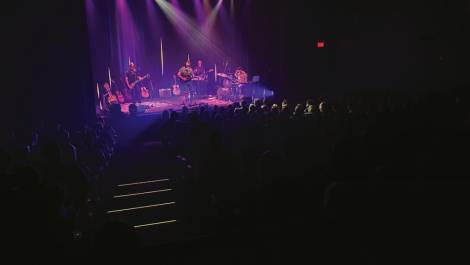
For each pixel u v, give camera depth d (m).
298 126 7.33
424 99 6.59
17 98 10.30
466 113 6.27
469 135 4.12
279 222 2.26
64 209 4.44
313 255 1.69
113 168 8.25
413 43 13.90
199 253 1.88
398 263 1.43
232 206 4.53
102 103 14.06
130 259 1.96
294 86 16.17
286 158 5.91
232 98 15.76
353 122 6.90
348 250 1.52
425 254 1.41
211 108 13.67
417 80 13.91
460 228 1.38
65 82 10.46
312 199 3.34
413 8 13.74
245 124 7.86
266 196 3.28
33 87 10.34
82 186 4.91
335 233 1.55
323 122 7.41
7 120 10.27
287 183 3.35
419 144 4.17
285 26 16.06
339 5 15.02
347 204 1.45
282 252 1.79
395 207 1.41
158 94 17.73
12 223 2.88
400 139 4.29
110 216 6.79
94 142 7.31
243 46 17.36
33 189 3.28
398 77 14.39
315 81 15.84
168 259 1.90
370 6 14.62
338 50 15.39
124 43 16.89
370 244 1.46
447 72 13.22
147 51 17.95
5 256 2.74
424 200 1.39
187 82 16.38
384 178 3.09
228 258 1.86
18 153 6.04
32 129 9.09
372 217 1.43
